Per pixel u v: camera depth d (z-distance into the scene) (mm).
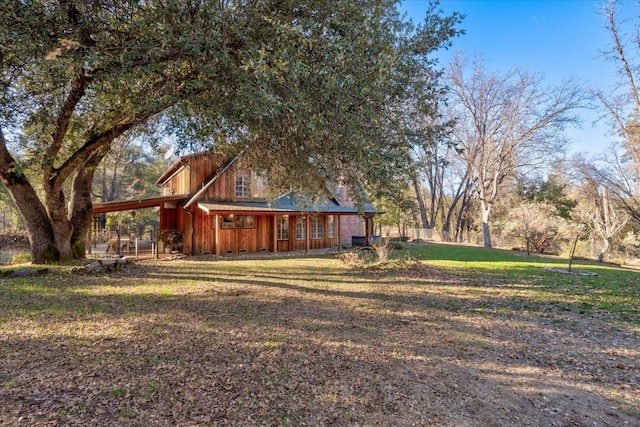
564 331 5438
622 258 23344
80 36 4543
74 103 7215
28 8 4098
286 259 14641
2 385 3305
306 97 4480
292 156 7223
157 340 4625
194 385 3424
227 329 5141
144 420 2805
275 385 3482
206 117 5621
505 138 23938
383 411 3066
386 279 9961
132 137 11156
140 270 10727
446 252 18516
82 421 2758
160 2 4164
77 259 10852
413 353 4449
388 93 5359
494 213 33219
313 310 6359
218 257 15016
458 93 24375
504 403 3277
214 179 15609
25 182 9625
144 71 4523
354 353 4383
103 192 29234
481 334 5238
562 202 29703
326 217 20047
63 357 4000
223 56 4172
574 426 2924
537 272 11664
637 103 16500
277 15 4867
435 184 35812
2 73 5332
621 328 5586
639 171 19016
